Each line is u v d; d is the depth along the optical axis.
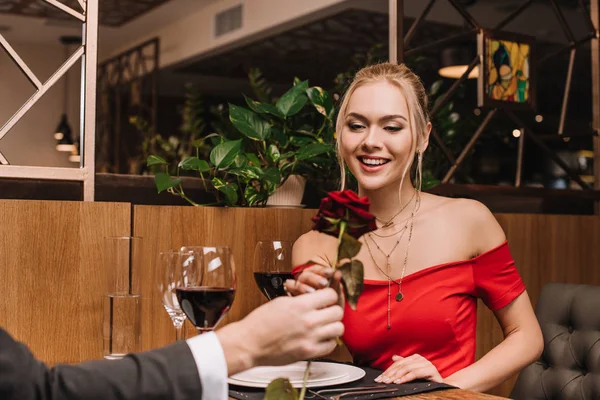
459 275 1.68
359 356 1.68
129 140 7.82
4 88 7.82
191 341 0.75
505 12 5.58
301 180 2.12
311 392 1.18
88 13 1.83
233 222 1.88
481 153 6.34
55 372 0.69
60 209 1.67
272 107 2.13
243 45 6.40
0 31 7.46
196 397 0.71
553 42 6.20
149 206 1.77
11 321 1.61
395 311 1.63
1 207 1.60
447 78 5.79
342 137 1.70
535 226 2.56
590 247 2.71
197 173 3.37
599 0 3.06
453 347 1.65
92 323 1.70
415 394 1.22
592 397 1.64
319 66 7.13
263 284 1.52
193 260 1.19
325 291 0.78
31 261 1.63
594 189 2.99
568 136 2.98
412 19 5.71
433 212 1.73
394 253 1.69
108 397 0.69
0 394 0.64
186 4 6.49
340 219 0.83
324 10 5.35
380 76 1.69
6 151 7.79
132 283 1.58
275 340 0.76
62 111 8.06
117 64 8.01
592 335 1.69
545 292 1.82
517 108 2.69
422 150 1.74
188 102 6.27
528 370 1.78
